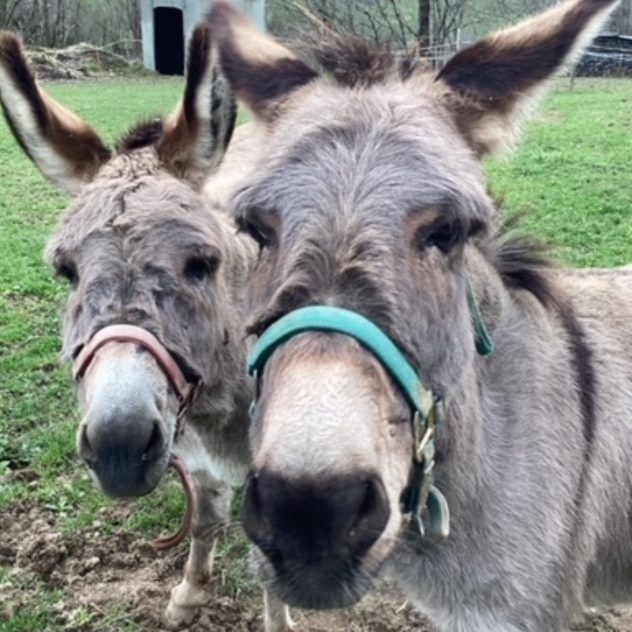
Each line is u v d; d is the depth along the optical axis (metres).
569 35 0.67
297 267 0.57
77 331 0.91
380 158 0.60
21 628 1.15
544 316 0.82
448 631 0.79
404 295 0.57
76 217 0.93
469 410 0.72
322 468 0.50
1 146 4.73
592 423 0.81
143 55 10.44
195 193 0.99
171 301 0.91
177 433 0.94
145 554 1.29
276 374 0.55
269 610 1.11
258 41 0.75
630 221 2.73
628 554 0.88
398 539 0.63
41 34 11.55
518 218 0.84
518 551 0.75
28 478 1.48
